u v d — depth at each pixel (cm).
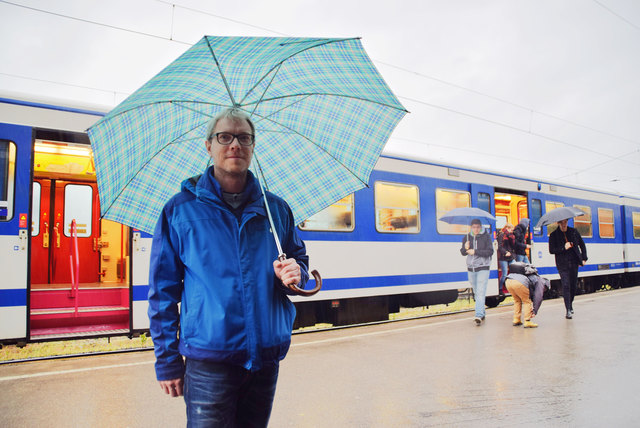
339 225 890
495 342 700
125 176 212
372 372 541
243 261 196
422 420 390
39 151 842
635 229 1814
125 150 210
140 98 196
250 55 196
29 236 618
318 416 402
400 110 231
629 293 1494
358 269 908
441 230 1070
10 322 598
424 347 676
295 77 218
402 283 977
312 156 239
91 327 688
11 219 609
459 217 1019
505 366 558
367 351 654
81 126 669
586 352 624
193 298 193
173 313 202
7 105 623
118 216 214
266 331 195
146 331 684
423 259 1023
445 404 429
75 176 883
